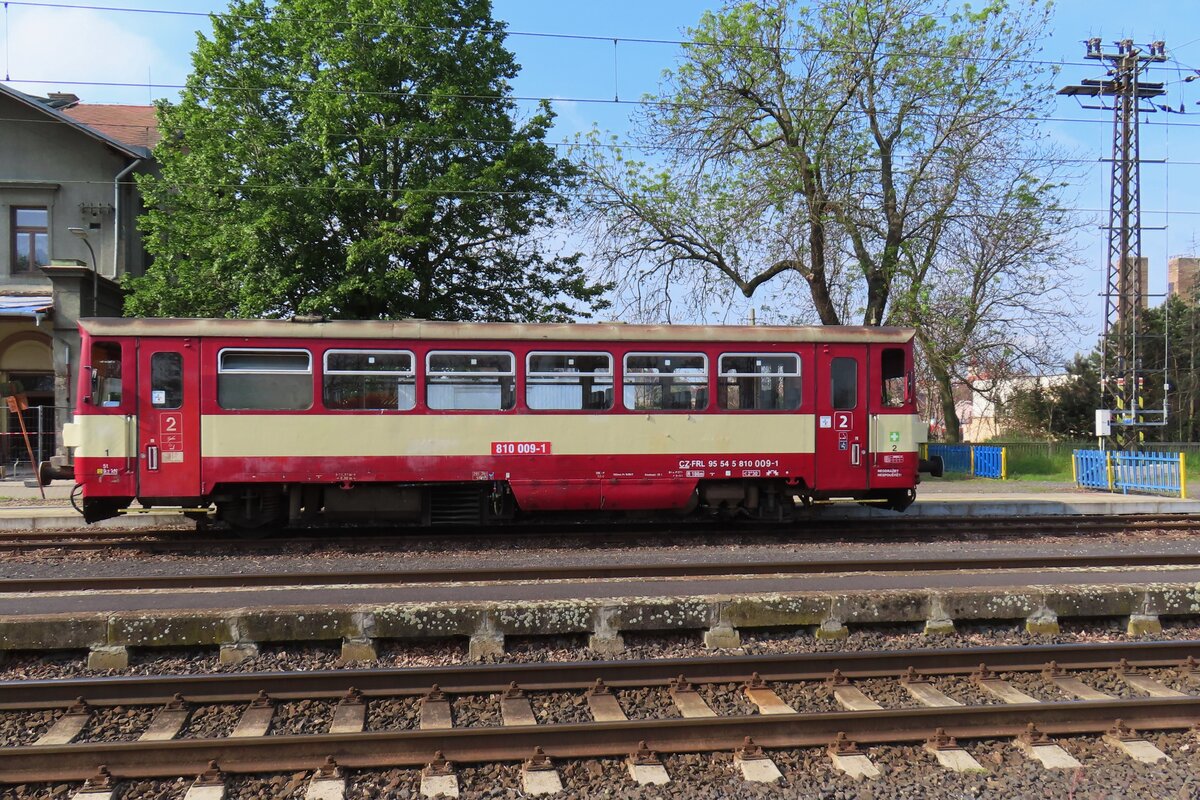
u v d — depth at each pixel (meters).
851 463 12.38
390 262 18.88
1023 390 44.31
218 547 11.20
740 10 21.62
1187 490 20.19
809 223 22.03
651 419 11.95
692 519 14.25
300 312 18.45
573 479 11.77
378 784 4.86
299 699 5.88
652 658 6.88
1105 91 25.38
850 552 11.08
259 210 18.28
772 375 12.29
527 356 11.73
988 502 16.14
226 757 4.98
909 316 23.17
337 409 11.34
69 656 6.61
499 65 20.72
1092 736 5.56
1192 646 6.81
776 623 7.27
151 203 19.95
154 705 5.80
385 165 19.44
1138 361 25.00
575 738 5.24
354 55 18.77
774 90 22.05
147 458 10.98
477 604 6.96
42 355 24.14
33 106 23.02
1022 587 7.84
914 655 6.55
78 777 4.84
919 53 20.14
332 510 11.78
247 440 11.12
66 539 11.91
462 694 6.03
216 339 11.12
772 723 5.41
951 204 22.08
